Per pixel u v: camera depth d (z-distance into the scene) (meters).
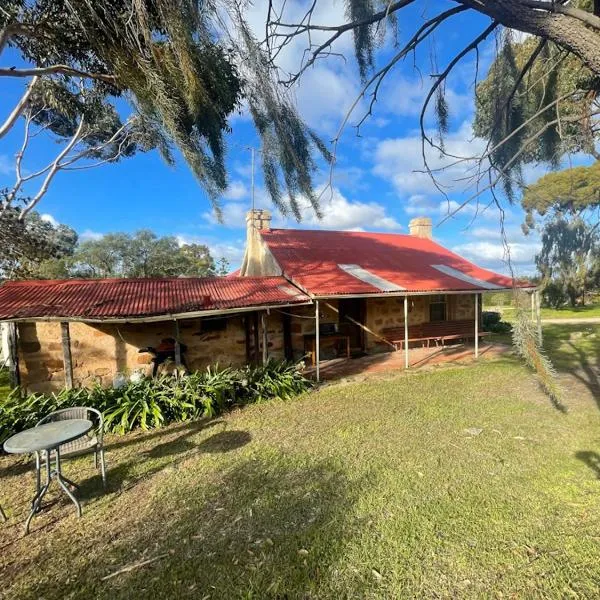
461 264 15.00
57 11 4.80
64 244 31.58
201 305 8.45
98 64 5.69
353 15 3.07
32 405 6.37
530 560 3.07
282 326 11.41
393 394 8.02
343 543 3.37
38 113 14.88
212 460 5.16
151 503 4.17
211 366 10.17
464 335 13.52
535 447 5.13
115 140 17.06
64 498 4.37
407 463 4.83
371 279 11.14
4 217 13.99
